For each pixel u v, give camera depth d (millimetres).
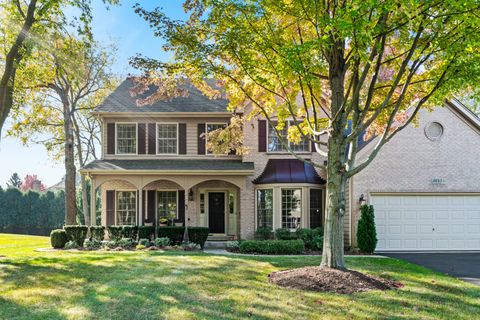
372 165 15391
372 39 7395
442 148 15570
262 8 8617
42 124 23297
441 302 7188
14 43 13359
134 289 7590
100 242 15406
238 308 6484
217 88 20000
